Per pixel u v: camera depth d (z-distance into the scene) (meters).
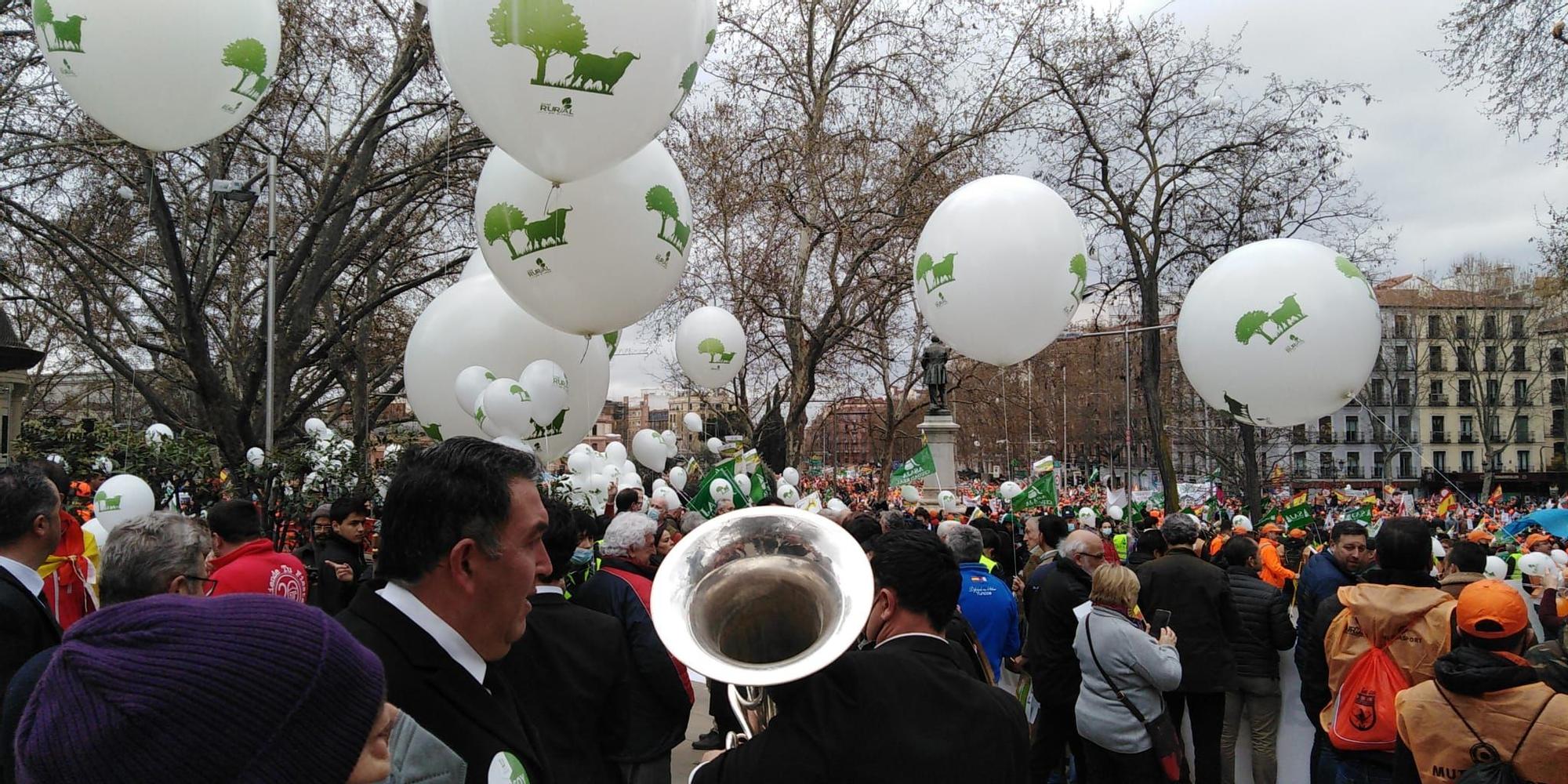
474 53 4.35
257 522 4.20
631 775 3.70
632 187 5.58
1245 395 6.79
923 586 2.63
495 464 2.02
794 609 2.44
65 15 4.96
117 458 9.72
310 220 16.23
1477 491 63.25
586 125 4.47
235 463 13.61
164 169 16.78
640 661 3.78
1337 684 4.56
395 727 1.58
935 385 19.86
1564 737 3.18
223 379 18.28
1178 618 5.68
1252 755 6.10
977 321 7.13
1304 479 58.03
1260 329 6.54
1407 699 3.54
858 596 2.30
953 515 14.68
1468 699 3.36
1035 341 7.27
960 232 7.11
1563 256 17.83
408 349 7.07
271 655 1.01
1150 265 24.80
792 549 2.47
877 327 27.55
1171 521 6.05
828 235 24.89
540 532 2.06
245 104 5.53
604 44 4.28
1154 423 25.30
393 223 19.83
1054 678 5.52
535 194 5.51
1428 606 4.36
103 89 5.14
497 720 2.00
